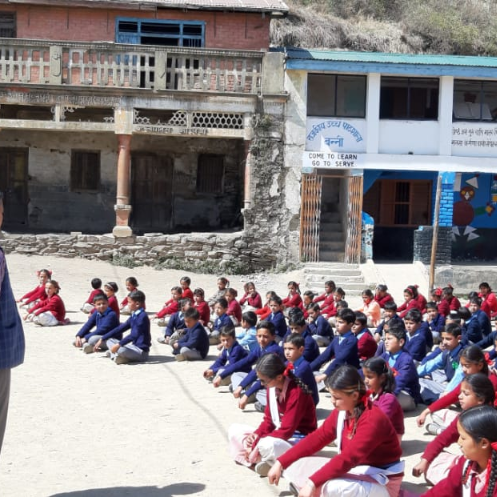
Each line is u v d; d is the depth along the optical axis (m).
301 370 8.54
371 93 24.34
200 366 12.41
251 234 24.20
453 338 10.31
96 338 13.19
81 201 26.95
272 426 7.47
